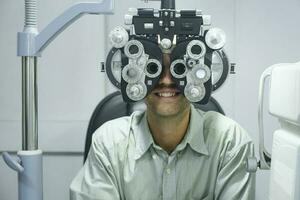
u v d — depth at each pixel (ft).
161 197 3.77
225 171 3.74
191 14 3.01
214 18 5.76
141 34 2.98
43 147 5.94
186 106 3.51
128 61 2.94
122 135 3.91
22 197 2.89
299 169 2.31
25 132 2.89
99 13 2.75
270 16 5.76
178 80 2.97
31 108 2.88
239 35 5.79
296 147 2.33
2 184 6.15
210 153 3.84
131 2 5.70
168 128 3.65
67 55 5.82
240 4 5.75
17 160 2.86
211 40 2.91
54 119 5.92
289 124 2.66
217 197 3.79
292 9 5.75
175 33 2.97
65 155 6.00
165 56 3.01
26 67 2.85
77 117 5.91
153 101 3.33
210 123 4.02
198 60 2.93
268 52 5.81
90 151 4.00
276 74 2.78
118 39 2.88
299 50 5.80
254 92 5.85
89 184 3.65
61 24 2.78
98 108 4.71
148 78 2.97
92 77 5.86
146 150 3.76
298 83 2.29
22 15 5.84
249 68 5.83
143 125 3.91
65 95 5.89
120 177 3.81
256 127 5.89
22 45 2.80
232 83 5.84
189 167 3.80
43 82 5.88
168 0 3.15
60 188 6.05
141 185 3.77
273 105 2.86
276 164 2.78
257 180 5.92
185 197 3.80
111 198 3.62
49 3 5.78
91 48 5.81
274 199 2.80
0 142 5.97
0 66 5.90
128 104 4.66
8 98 5.94
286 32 5.78
